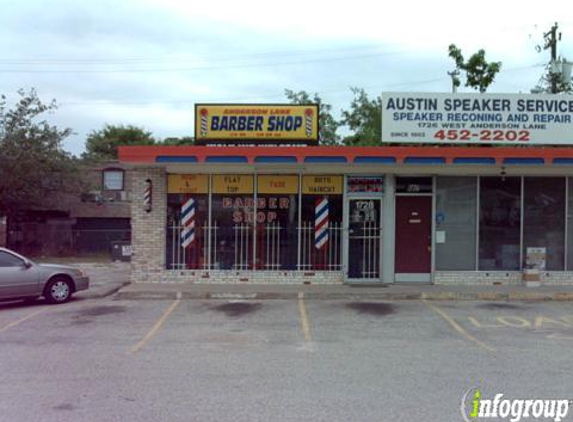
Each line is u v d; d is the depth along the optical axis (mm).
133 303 13086
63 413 5594
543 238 15609
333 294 13789
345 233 15438
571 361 7801
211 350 8453
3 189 26266
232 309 12250
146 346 8711
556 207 15625
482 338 9383
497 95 15195
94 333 9727
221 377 6941
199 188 15516
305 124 15398
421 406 5832
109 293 14656
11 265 12531
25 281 12570
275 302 13203
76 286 13430
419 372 7195
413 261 15578
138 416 5516
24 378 6875
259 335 9594
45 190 28094
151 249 15484
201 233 15531
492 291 14086
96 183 31547
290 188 15484
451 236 15586
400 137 15188
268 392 6312
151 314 11641
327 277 15430
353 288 14586
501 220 15594
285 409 5719
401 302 13250
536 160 14250
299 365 7547
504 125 15203
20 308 12438
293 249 15477
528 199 15602
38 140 26891
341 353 8266
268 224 15492
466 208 15586
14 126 26781
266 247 15508
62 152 28062
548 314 11750
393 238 15477
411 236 15586
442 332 9883
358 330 10039
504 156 14203
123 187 31812
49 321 10859
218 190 15508
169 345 8789
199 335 9578
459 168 15148
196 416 5516
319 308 12383
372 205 15547
